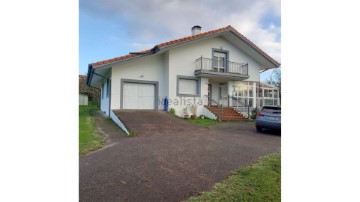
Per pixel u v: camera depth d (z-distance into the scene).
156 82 15.50
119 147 6.14
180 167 4.40
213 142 6.96
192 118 14.44
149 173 4.04
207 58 16.28
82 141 6.68
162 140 7.23
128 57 13.94
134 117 11.69
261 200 3.00
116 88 14.33
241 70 17.38
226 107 16.23
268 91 18.42
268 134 9.13
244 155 5.38
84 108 23.83
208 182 3.64
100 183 3.57
